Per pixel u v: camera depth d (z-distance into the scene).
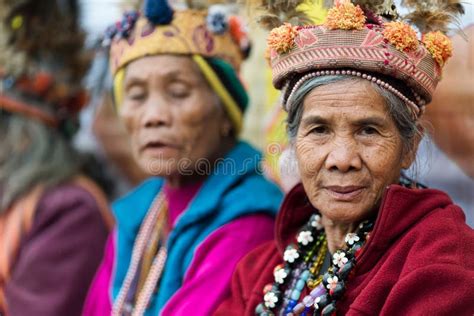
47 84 3.62
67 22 3.68
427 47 2.06
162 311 2.64
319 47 2.02
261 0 2.31
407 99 2.03
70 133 3.78
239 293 2.36
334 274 2.07
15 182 3.51
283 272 2.22
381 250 2.02
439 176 2.95
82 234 3.48
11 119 3.63
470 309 1.84
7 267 3.42
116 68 2.93
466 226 2.02
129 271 3.04
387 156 2.03
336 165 2.02
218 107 2.92
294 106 2.11
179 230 2.83
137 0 3.13
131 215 3.14
